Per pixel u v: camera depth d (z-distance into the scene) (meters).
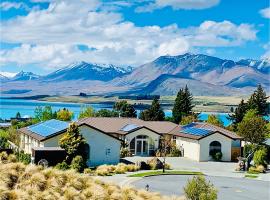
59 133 63.25
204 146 74.69
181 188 49.44
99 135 65.88
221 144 75.50
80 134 60.19
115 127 83.69
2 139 82.06
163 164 60.94
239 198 45.78
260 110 128.12
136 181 53.25
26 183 25.30
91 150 65.31
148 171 61.16
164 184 51.78
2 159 30.77
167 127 88.25
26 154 61.03
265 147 72.38
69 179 27.30
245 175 61.72
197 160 74.62
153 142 79.88
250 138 71.06
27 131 74.19
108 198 26.61
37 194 24.08
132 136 78.62
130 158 73.81
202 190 32.19
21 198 23.31
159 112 124.38
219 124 102.88
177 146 81.25
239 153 75.94
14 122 111.25
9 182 25.25
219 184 53.66
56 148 59.34
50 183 25.75
